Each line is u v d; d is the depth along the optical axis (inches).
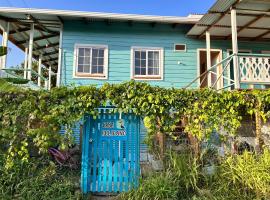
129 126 185.3
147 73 367.9
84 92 177.8
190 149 189.5
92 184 178.4
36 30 374.9
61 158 206.4
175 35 378.3
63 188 166.6
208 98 187.2
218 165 182.5
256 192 161.8
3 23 338.3
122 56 366.3
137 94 181.0
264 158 175.2
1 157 173.8
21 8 321.1
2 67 332.5
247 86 356.2
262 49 394.3
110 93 178.9
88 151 180.5
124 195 166.7
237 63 260.1
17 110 174.2
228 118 187.8
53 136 174.4
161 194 157.9
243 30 349.4
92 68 359.9
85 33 363.6
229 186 169.6
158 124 184.2
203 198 159.0
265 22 317.7
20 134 175.6
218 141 196.1
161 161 185.2
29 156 178.5
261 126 198.4
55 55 490.3
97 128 183.5
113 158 182.2
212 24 322.0
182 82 370.3
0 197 157.8
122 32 370.0
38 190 164.4
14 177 169.0
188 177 169.8
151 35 374.3
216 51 384.8
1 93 174.7
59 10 329.4
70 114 176.1
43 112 175.8
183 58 375.6
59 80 350.6
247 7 269.0
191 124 185.9
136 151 183.3
